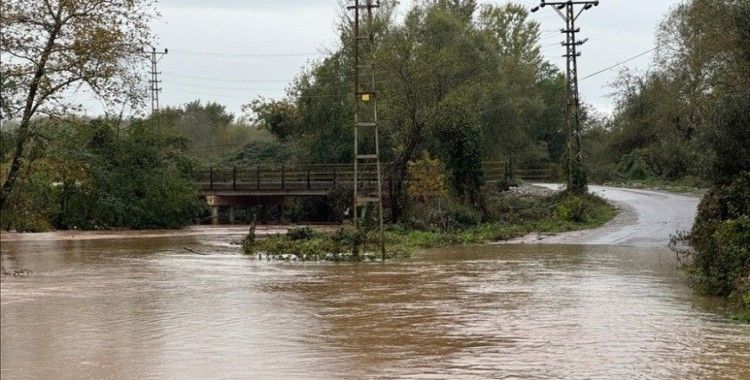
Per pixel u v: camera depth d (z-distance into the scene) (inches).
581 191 1793.8
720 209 812.0
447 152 1702.8
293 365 429.1
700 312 584.1
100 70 1158.3
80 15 1150.3
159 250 1242.0
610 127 3221.0
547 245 1258.6
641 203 1782.7
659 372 403.2
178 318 578.6
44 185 1144.2
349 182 1958.7
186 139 2218.3
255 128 3890.3
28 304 649.6
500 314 584.1
